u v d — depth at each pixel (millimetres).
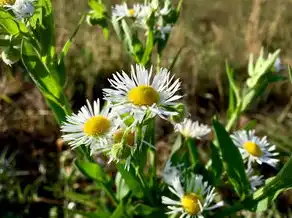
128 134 72
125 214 95
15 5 73
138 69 68
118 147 68
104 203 111
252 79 97
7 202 119
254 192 86
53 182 128
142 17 90
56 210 118
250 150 91
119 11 92
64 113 86
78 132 73
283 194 124
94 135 72
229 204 116
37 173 131
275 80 96
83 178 127
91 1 92
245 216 116
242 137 93
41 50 78
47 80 79
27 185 126
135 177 89
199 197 83
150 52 87
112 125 73
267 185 82
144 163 84
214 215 90
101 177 94
